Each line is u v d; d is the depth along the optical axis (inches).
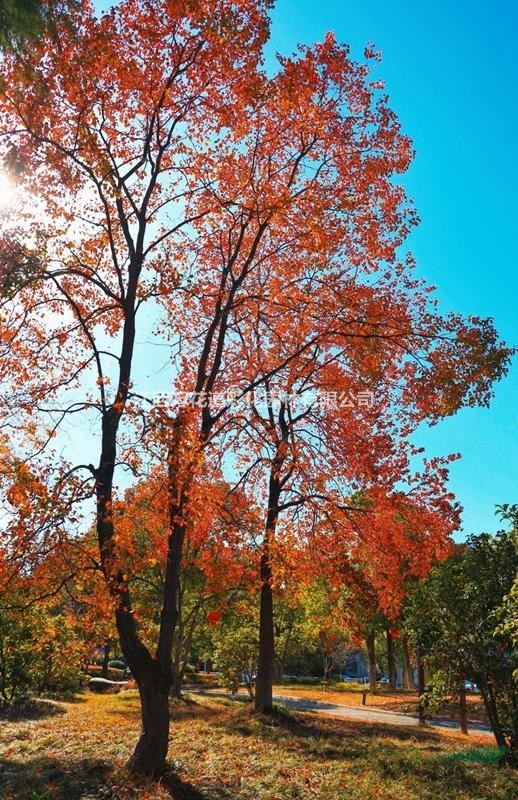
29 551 404.5
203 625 1223.5
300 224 540.7
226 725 657.6
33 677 888.3
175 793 376.8
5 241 414.3
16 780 400.5
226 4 438.9
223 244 620.7
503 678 555.2
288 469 695.1
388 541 748.6
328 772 450.0
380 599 751.7
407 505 740.7
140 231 496.7
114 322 555.5
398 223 583.8
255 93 456.1
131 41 453.4
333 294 598.5
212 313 658.2
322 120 523.5
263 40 440.8
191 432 434.0
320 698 1448.1
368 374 593.6
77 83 426.6
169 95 470.9
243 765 460.1
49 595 437.7
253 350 694.5
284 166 556.7
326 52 522.0
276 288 619.8
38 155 444.5
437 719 1114.7
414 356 566.3
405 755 535.5
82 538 450.0
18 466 381.1
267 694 762.8
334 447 736.3
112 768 426.0
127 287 491.8
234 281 558.9
